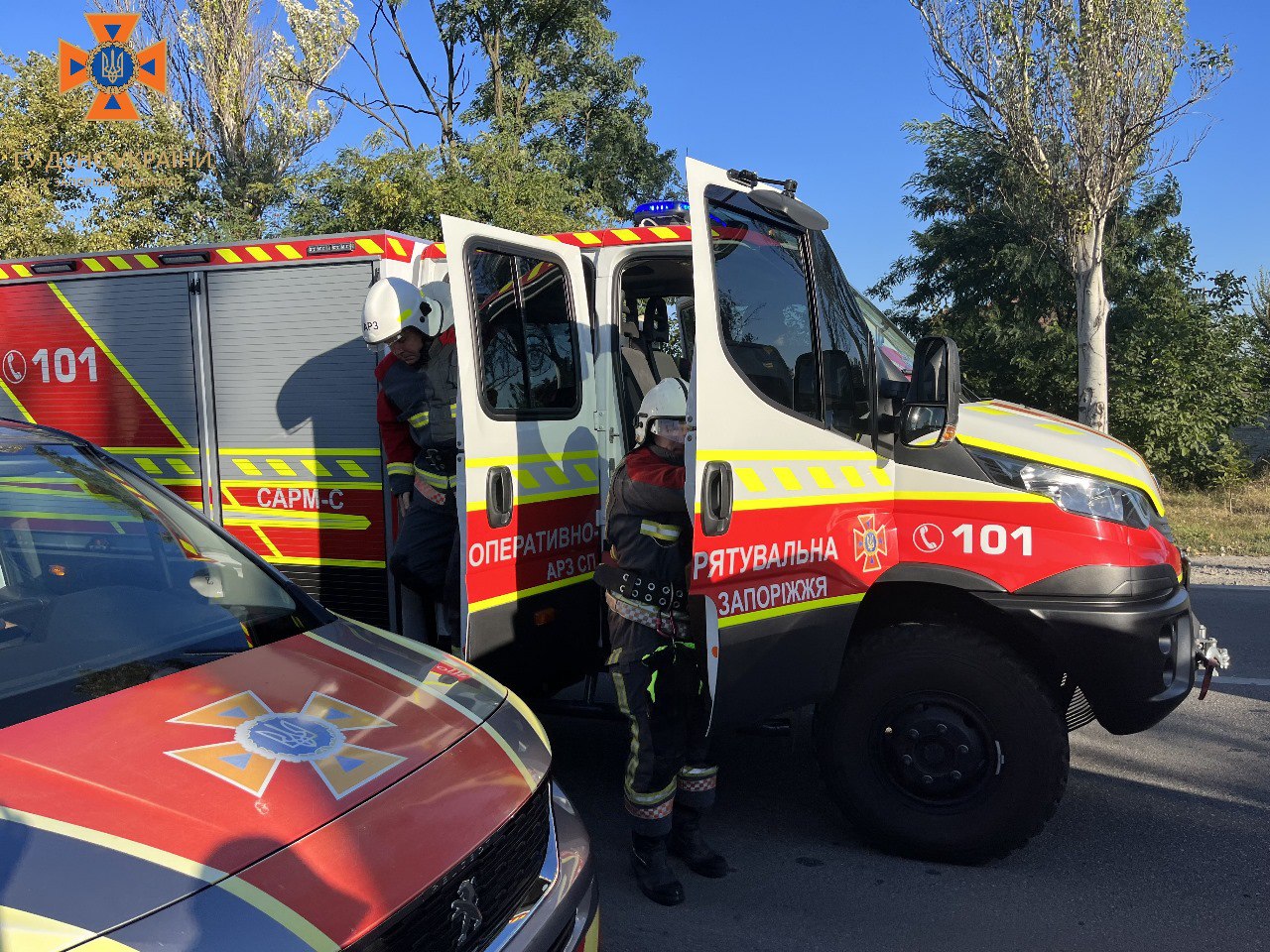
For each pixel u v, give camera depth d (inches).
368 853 70.3
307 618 108.4
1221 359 605.6
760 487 128.2
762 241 135.6
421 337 157.9
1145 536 140.6
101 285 194.7
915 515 143.3
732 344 127.0
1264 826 153.9
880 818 142.6
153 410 192.9
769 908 131.2
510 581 147.1
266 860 66.3
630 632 130.3
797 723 202.1
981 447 141.8
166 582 108.3
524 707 101.7
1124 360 598.9
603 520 170.1
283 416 183.2
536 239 156.9
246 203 789.9
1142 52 429.1
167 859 64.0
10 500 110.8
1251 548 405.1
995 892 134.5
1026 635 141.6
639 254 171.9
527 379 153.5
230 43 794.8
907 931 125.3
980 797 137.9
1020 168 481.4
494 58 905.5
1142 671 135.1
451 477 159.6
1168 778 172.2
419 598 175.3
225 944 60.1
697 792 138.1
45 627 96.0
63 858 62.2
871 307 167.9
